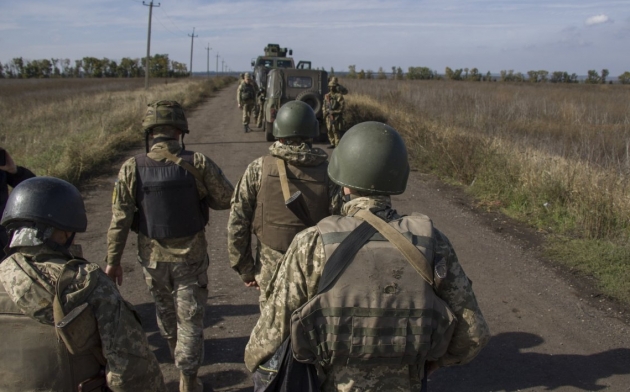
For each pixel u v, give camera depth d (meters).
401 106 16.48
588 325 4.14
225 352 3.67
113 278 2.96
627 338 3.96
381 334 1.60
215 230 6.28
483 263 5.38
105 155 9.95
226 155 11.05
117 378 1.64
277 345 1.70
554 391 3.33
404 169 1.81
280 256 2.78
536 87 38.12
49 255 1.70
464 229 6.45
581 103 20.83
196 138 13.50
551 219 6.59
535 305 4.47
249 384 3.32
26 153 9.92
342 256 1.62
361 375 1.67
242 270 2.97
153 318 4.11
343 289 1.60
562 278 5.01
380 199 1.79
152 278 2.93
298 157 2.74
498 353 3.76
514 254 5.61
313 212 2.78
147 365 1.71
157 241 2.87
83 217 1.82
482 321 1.73
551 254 5.55
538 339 3.94
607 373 3.52
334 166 1.86
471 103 19.33
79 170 8.61
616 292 4.67
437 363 1.86
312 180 2.78
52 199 1.72
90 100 21.86
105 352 1.64
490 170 8.30
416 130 11.53
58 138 11.48
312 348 1.62
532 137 12.42
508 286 4.84
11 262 1.67
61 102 22.33
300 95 12.95
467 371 3.55
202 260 2.96
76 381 1.65
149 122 2.91
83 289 1.61
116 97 23.44
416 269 1.63
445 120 13.73
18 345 1.60
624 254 5.29
